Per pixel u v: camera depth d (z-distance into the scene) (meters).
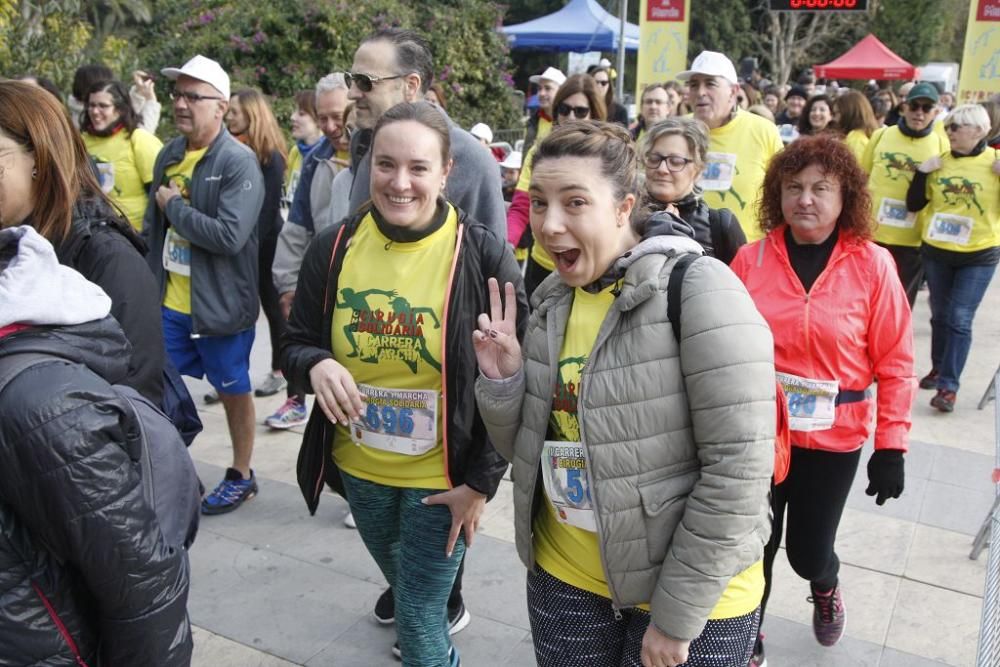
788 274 2.80
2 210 2.01
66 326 1.46
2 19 6.75
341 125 4.09
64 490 1.34
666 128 3.27
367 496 2.61
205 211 3.88
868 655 3.11
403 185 2.29
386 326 2.42
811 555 2.87
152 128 6.82
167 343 4.14
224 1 12.74
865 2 13.22
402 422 2.48
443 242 2.43
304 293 2.56
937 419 5.43
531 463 2.01
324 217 4.20
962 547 3.84
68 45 7.44
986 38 11.55
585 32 19.27
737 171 4.65
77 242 2.16
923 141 6.02
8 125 1.94
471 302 2.42
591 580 2.00
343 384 2.35
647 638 1.84
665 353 1.77
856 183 2.69
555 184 1.78
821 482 2.79
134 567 1.42
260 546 3.84
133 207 4.98
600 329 1.83
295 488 4.38
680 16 11.34
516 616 3.34
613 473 1.82
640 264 1.80
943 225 5.62
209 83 3.83
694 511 1.75
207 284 3.96
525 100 18.08
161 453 1.59
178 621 1.53
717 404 1.70
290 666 3.06
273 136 5.12
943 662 3.08
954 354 5.52
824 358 2.72
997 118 6.28
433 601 2.59
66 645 1.45
